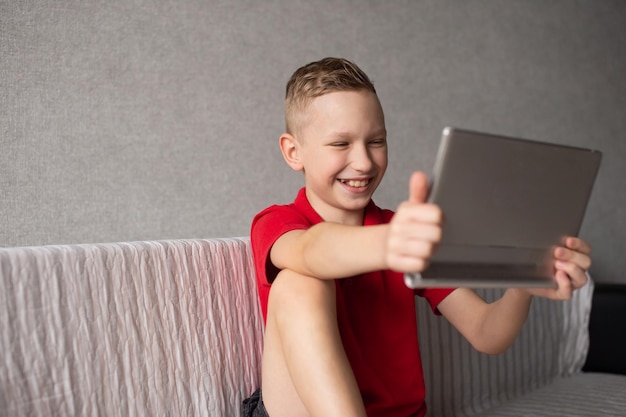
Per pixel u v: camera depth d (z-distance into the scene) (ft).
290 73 5.74
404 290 2.98
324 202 2.90
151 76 5.00
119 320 2.47
